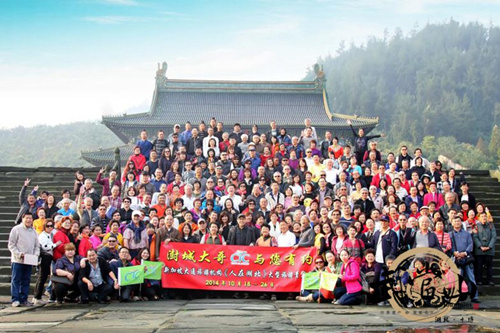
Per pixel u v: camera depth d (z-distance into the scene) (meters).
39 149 173.25
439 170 21.12
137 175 21.20
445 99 190.00
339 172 20.41
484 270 18.05
